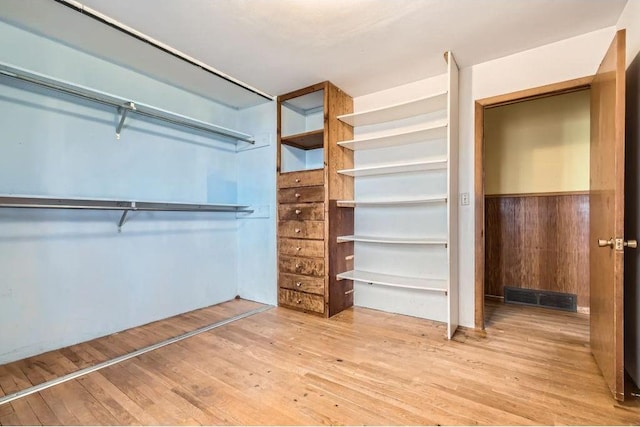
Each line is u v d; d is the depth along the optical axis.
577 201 3.20
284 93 3.30
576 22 2.08
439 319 2.90
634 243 1.63
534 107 3.43
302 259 3.16
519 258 3.47
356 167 3.39
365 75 2.87
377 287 3.27
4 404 1.65
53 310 2.29
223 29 2.14
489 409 1.58
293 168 3.56
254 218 3.59
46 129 2.26
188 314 3.11
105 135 2.58
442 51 2.45
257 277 3.57
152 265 2.90
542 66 2.39
